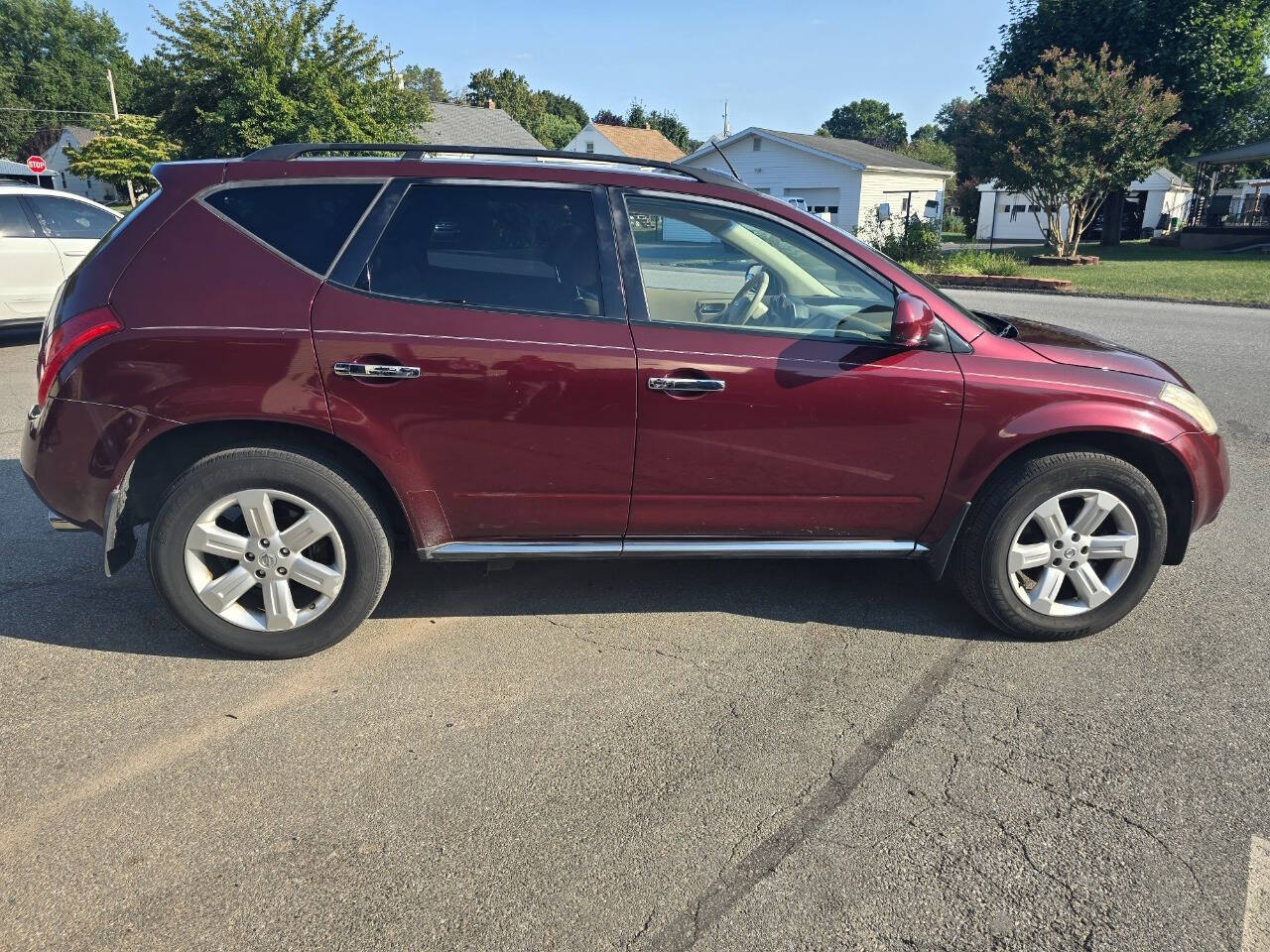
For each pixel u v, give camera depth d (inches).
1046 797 100.3
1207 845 92.9
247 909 82.9
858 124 3841.0
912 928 81.9
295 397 116.3
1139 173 838.5
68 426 115.9
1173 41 1048.2
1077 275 780.6
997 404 126.2
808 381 123.0
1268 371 345.1
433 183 123.0
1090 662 130.5
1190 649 134.6
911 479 129.4
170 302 116.0
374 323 117.7
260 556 122.6
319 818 95.5
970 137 944.9
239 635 125.3
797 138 1225.4
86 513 120.1
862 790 101.3
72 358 115.1
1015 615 134.4
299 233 120.4
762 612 146.5
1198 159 1144.2
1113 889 86.9
